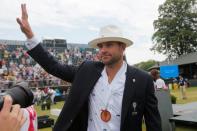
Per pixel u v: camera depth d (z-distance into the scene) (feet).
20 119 3.73
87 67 10.36
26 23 9.86
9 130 3.62
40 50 10.14
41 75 98.27
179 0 220.64
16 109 3.76
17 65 104.01
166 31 223.92
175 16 224.53
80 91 10.03
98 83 10.08
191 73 167.94
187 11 221.25
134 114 9.76
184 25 223.10
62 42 130.21
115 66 10.10
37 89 80.07
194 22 223.30
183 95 68.59
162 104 21.09
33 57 10.26
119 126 9.77
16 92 4.51
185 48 223.10
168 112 21.25
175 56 225.56
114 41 10.03
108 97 9.84
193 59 165.58
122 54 10.27
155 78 33.19
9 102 3.75
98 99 9.93
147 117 10.09
